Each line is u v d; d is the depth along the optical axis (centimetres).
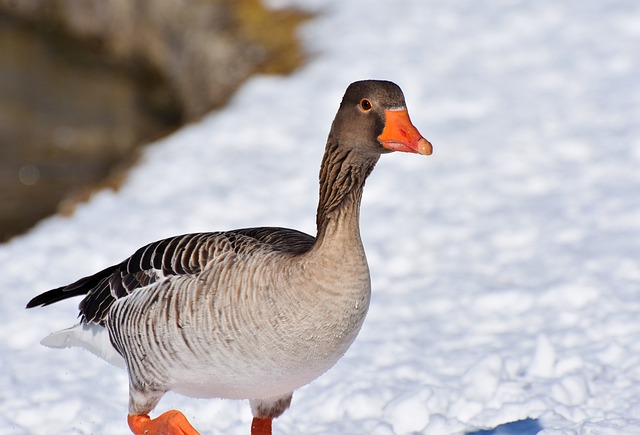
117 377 1044
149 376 765
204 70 2242
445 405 924
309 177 1571
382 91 728
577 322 1074
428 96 1839
